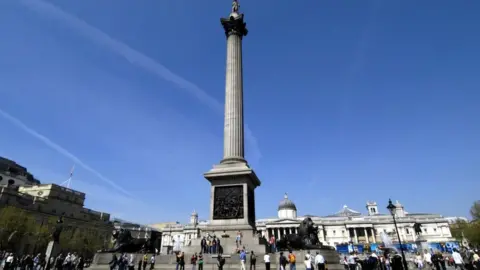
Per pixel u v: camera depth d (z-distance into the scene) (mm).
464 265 31984
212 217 36562
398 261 31328
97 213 115438
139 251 36938
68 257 41594
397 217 146500
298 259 31469
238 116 42125
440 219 142125
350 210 175250
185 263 32750
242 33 49469
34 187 103312
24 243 82812
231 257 31469
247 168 37625
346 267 40875
